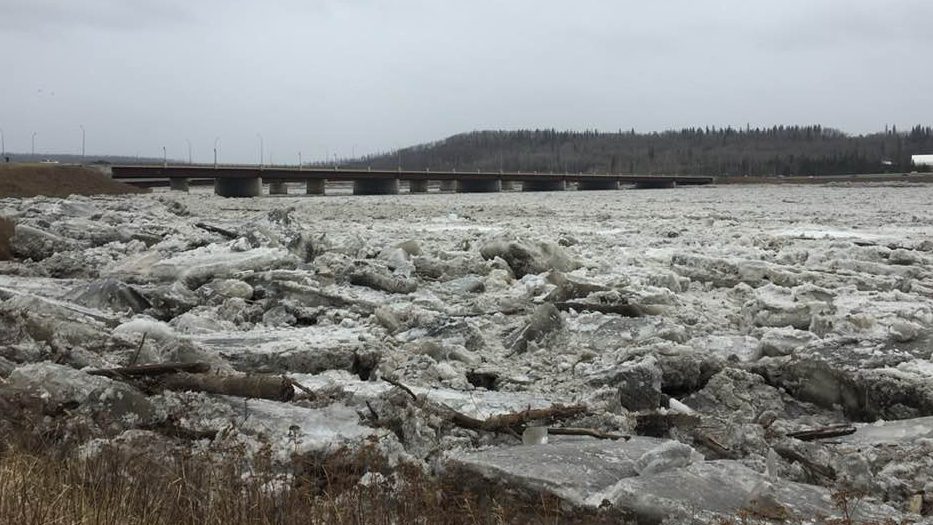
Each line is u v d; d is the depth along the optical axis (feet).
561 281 51.93
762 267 60.03
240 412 26.45
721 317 48.24
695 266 64.03
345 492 20.49
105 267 62.80
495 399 29.86
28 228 73.82
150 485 19.76
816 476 24.49
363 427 25.26
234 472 20.92
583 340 40.04
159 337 35.99
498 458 21.98
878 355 34.63
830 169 654.53
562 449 23.06
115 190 243.60
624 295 48.11
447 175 365.40
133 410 25.66
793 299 47.50
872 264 64.54
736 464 22.24
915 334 36.65
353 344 36.04
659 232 102.58
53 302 40.96
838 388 33.63
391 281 53.42
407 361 35.14
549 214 150.00
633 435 27.14
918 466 24.77
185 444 23.89
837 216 140.67
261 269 57.62
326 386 30.35
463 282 56.24
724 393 34.09
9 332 33.76
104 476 20.01
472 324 41.68
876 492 23.25
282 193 327.88
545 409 27.37
